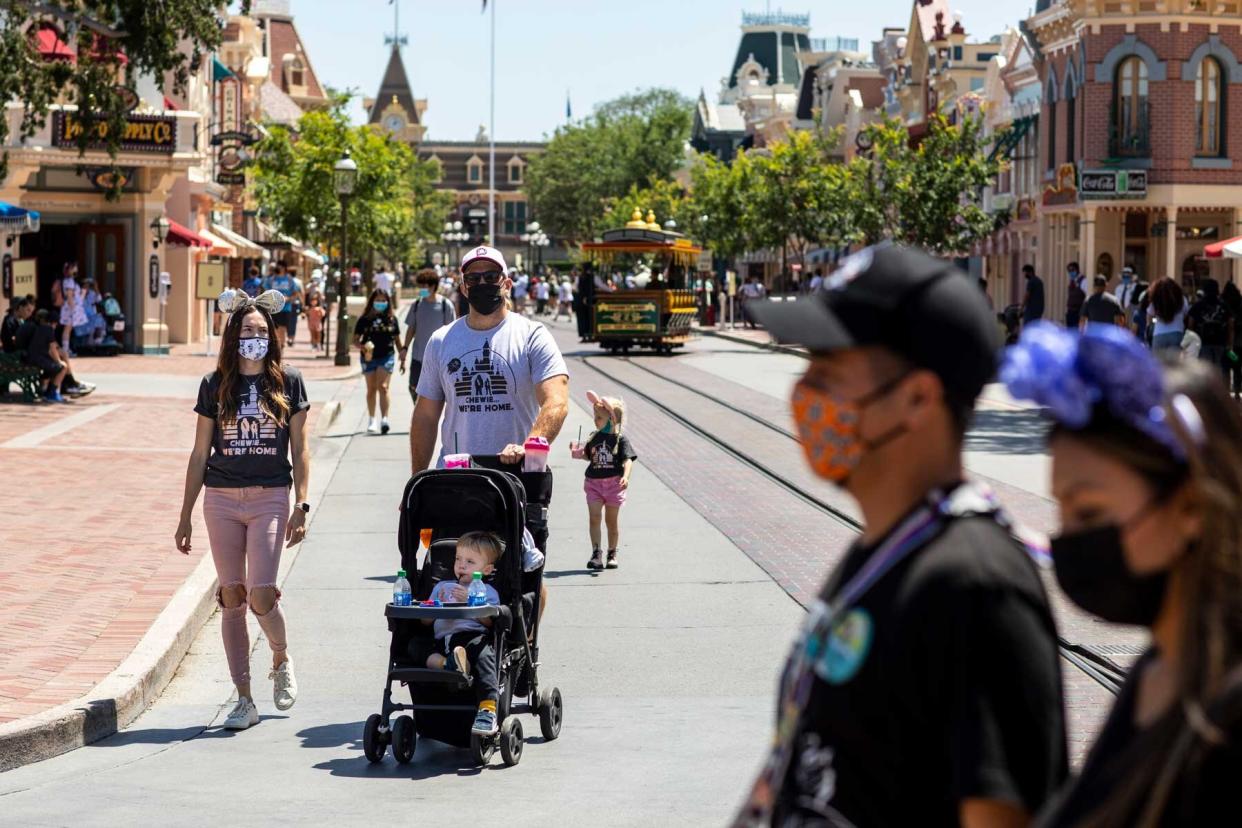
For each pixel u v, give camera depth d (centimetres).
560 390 829
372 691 932
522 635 774
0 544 1322
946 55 6469
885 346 246
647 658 993
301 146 5712
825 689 246
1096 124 4247
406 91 17738
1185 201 4169
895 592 241
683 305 4744
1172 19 4144
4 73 2780
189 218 4894
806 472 1873
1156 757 198
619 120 12662
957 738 230
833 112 8356
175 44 2961
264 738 823
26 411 2509
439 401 856
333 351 4481
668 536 1445
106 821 655
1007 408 2692
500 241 17612
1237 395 2503
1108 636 994
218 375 848
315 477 1873
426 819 654
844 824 242
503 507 769
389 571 1296
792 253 7600
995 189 5378
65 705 820
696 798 682
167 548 1317
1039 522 1475
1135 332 2727
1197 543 205
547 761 763
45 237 4131
